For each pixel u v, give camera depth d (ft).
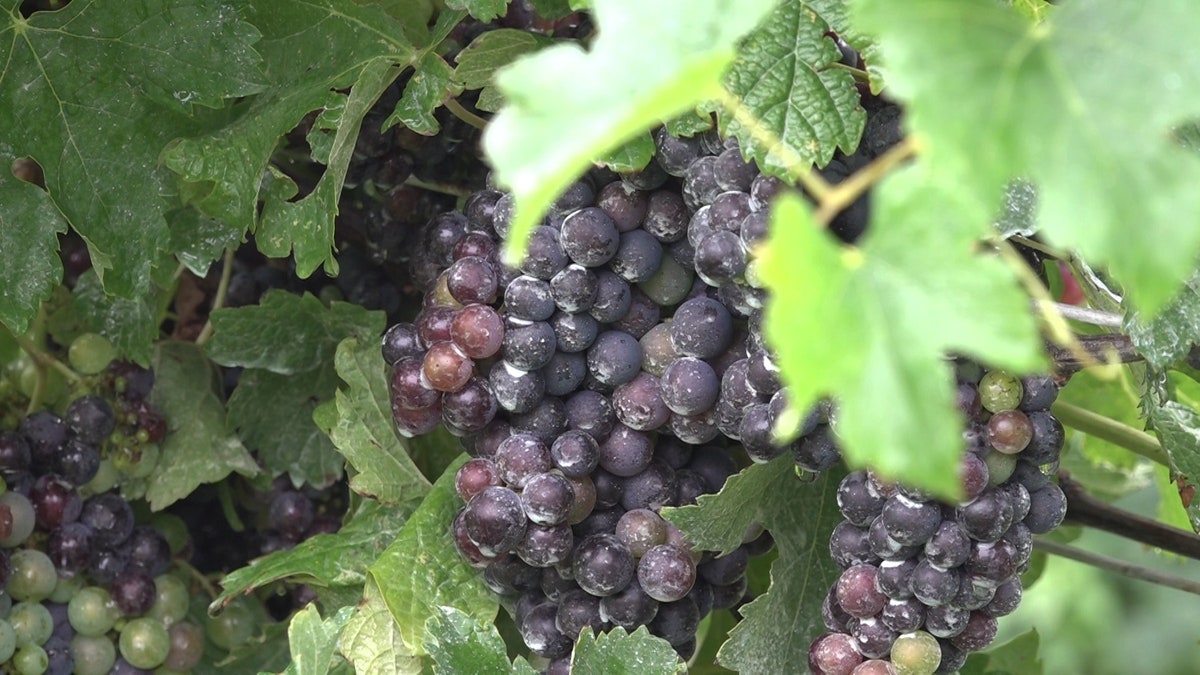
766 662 2.38
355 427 2.50
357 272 2.62
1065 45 1.71
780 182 2.15
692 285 2.29
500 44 2.33
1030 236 2.26
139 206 2.41
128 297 2.41
